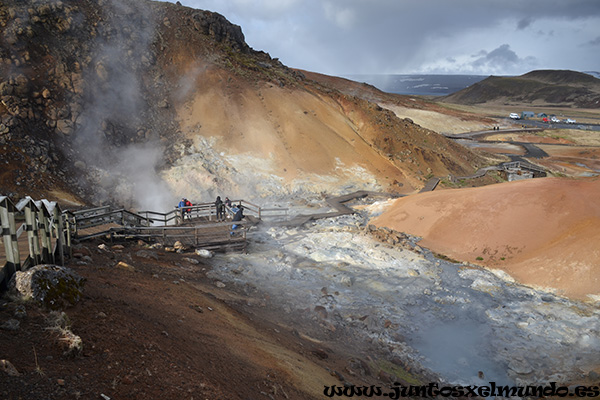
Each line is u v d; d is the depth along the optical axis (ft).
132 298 23.08
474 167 162.91
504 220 68.49
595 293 50.75
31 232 21.02
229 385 16.55
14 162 82.64
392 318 45.50
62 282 17.61
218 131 124.57
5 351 12.73
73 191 88.33
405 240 72.08
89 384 12.58
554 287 54.03
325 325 39.88
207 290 37.96
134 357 15.10
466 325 45.47
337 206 98.89
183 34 145.48
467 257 65.98
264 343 26.17
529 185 74.02
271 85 145.69
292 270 56.13
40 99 95.35
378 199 110.22
